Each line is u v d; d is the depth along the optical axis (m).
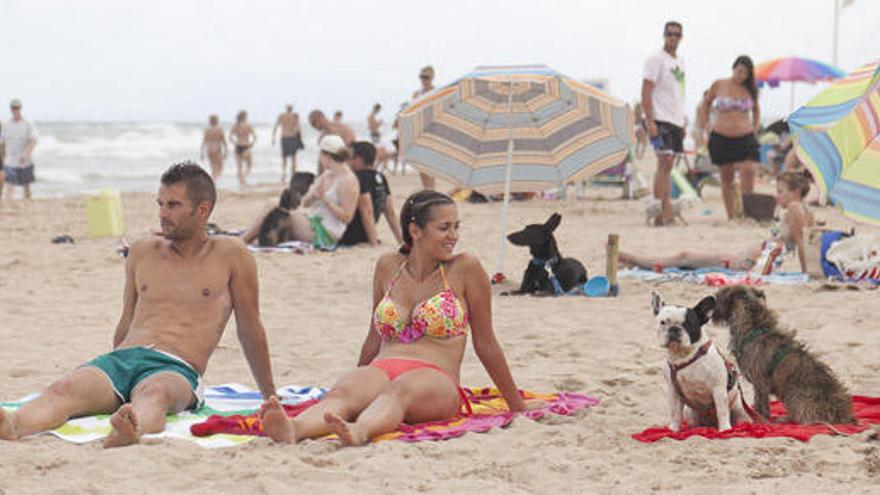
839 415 5.46
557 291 10.57
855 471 4.65
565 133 11.20
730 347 5.74
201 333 5.90
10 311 9.89
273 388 6.16
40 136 64.06
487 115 11.14
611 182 23.31
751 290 5.70
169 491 4.36
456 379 5.80
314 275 12.19
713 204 21.83
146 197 26.52
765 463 4.75
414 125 11.25
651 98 16.36
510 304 10.13
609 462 4.86
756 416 5.62
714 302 5.23
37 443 5.04
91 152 61.69
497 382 5.88
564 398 6.29
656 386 6.83
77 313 9.85
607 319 9.29
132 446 4.97
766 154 27.28
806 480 4.48
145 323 5.92
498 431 5.45
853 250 10.82
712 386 5.28
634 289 10.92
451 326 5.73
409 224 5.84
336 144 14.23
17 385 6.93
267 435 5.18
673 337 5.17
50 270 12.71
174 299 5.94
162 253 6.05
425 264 5.85
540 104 11.04
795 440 5.12
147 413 5.30
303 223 14.63
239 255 6.03
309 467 4.65
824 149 5.51
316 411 5.31
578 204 21.94
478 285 5.82
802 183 11.41
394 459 4.80
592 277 11.47
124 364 5.62
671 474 4.63
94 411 5.52
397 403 5.34
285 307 10.21
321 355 8.04
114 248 14.93
